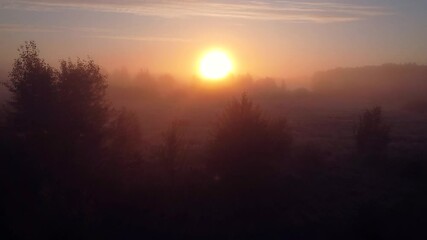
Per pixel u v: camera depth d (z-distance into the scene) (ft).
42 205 84.74
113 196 99.04
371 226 89.92
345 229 94.48
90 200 93.91
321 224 97.96
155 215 95.50
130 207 97.40
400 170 135.74
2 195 85.87
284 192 109.60
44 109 106.83
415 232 88.84
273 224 97.14
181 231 91.97
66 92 108.37
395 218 93.71
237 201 102.89
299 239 91.45
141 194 100.53
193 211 98.22
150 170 109.50
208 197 102.83
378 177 130.31
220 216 98.07
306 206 105.91
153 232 90.89
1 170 90.74
